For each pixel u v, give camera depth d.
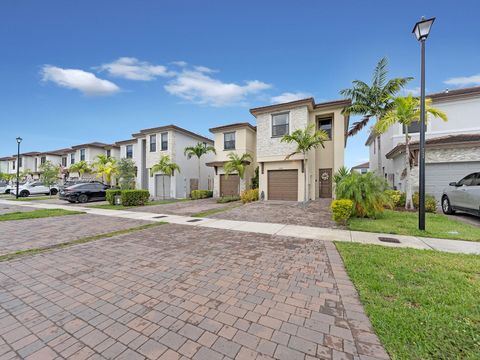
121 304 2.91
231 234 6.68
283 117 14.88
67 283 3.55
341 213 7.47
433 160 11.43
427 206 9.91
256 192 15.75
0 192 28.39
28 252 5.15
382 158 18.95
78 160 30.50
